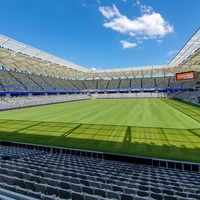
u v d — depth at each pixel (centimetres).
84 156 790
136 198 276
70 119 1627
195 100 3131
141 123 1386
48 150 863
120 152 782
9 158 644
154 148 824
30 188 321
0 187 296
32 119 1642
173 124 1331
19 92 3234
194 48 2316
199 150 788
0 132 1155
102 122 1455
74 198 277
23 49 2405
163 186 382
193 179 484
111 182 391
